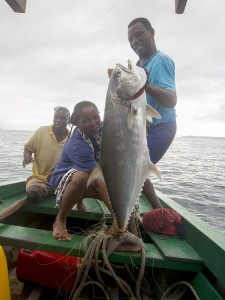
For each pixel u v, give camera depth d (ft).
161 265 7.25
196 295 6.56
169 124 9.36
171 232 8.61
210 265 6.76
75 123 8.64
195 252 7.65
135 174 6.55
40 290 7.41
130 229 8.09
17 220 11.50
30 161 13.73
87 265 6.85
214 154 176.65
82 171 8.08
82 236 8.18
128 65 6.82
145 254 7.14
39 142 13.69
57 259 7.43
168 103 7.76
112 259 7.20
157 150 9.37
